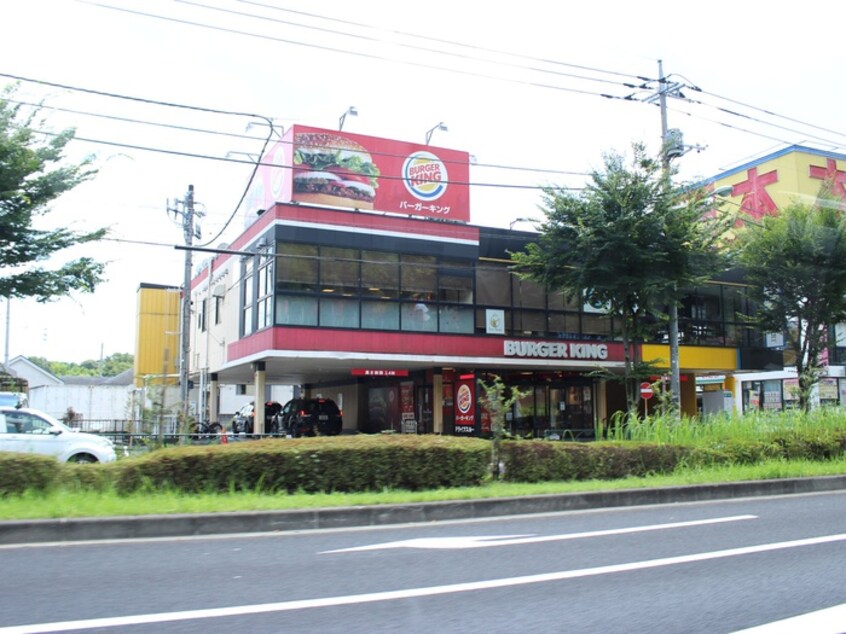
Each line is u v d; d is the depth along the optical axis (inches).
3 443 549.3
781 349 1171.9
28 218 472.4
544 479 486.6
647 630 192.4
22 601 218.4
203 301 1320.1
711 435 589.0
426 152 950.4
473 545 307.6
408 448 446.9
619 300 834.2
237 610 209.6
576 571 259.0
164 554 289.4
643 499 439.2
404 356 898.1
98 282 511.8
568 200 815.1
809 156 1432.1
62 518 321.1
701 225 827.4
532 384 1090.7
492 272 979.3
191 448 421.4
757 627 194.4
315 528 350.9
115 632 188.4
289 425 1000.2
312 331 851.4
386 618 202.4
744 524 360.5
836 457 619.8
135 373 1448.1
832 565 267.7
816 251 880.3
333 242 872.3
